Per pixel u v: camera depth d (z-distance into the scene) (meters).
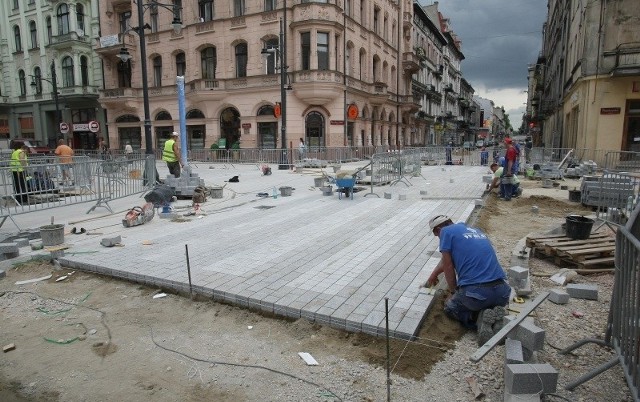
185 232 7.90
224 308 4.69
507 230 8.10
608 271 5.57
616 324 3.27
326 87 27.98
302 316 4.32
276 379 3.43
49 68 40.41
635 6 19.56
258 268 5.69
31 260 6.32
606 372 3.44
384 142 39.38
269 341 4.03
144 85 14.59
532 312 4.30
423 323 4.16
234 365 3.64
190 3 31.31
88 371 3.62
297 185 15.28
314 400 3.17
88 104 39.25
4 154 19.00
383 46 37.88
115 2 34.75
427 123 55.00
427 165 25.75
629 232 3.05
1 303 5.00
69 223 8.84
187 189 11.95
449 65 68.88
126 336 4.18
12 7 41.94
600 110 20.56
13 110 44.19
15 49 42.84
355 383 3.36
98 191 10.37
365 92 33.12
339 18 29.08
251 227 8.26
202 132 32.66
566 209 10.30
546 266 6.00
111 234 7.80
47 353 3.91
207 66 31.91
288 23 28.53
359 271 5.54
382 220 8.73
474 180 16.08
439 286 5.05
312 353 3.79
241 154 28.30
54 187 9.35
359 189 13.31
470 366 3.51
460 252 4.15
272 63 29.55
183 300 4.96
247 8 29.75
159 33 33.28
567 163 18.55
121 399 3.24
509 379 3.03
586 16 20.56
